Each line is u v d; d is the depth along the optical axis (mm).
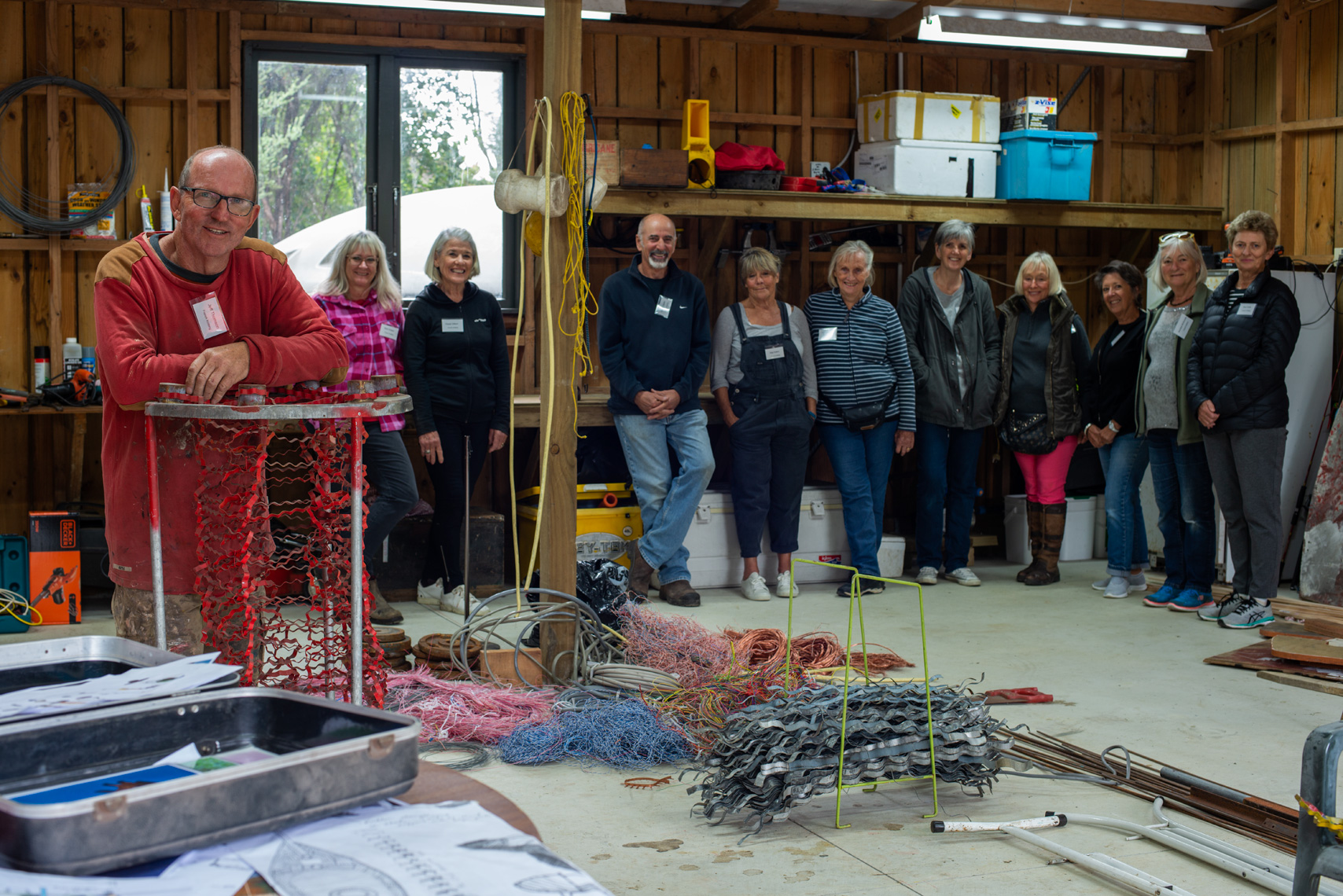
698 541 5875
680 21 6410
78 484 5598
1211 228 7027
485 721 3400
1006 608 5418
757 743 2713
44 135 5527
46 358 5445
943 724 2842
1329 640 4281
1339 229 6535
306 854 887
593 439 5934
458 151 6086
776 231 6664
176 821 867
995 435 7090
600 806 2895
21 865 823
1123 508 5727
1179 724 3580
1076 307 7262
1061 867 2508
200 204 2012
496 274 6211
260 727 1142
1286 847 2592
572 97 3803
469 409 5305
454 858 884
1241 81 7000
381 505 4773
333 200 5969
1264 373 4918
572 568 3941
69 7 5516
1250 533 5059
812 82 6625
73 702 1104
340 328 4988
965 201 6344
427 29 5906
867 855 2574
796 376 5699
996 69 6973
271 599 2205
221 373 1930
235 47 5652
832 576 6176
